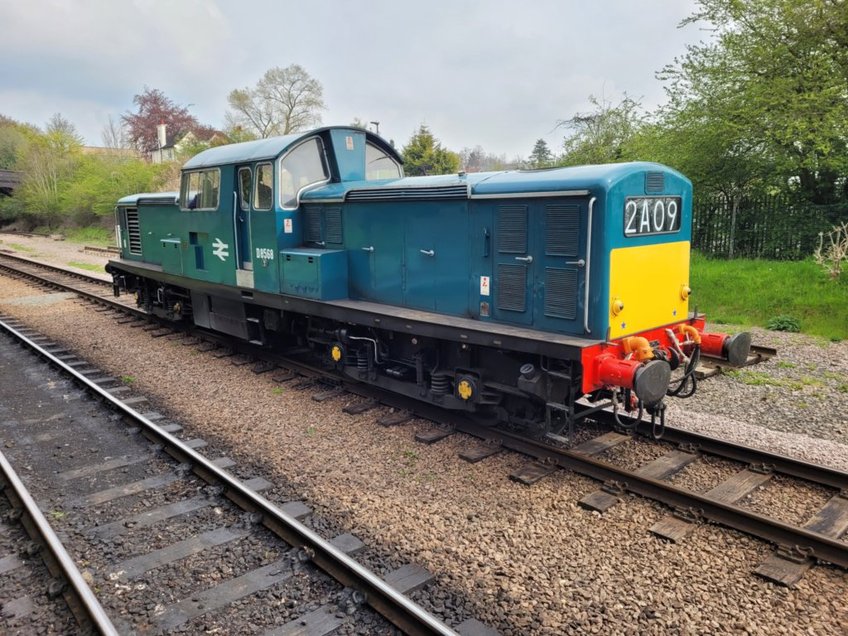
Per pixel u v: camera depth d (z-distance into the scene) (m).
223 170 7.76
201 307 9.10
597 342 4.60
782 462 4.77
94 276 16.53
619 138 18.89
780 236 13.67
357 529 4.16
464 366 5.78
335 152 7.31
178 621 3.24
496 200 5.24
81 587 3.33
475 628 3.15
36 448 5.55
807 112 11.75
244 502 4.41
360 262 6.67
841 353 8.28
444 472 5.00
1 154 47.00
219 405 6.71
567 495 4.57
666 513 4.29
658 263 5.16
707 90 13.74
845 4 11.19
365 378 6.72
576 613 3.30
